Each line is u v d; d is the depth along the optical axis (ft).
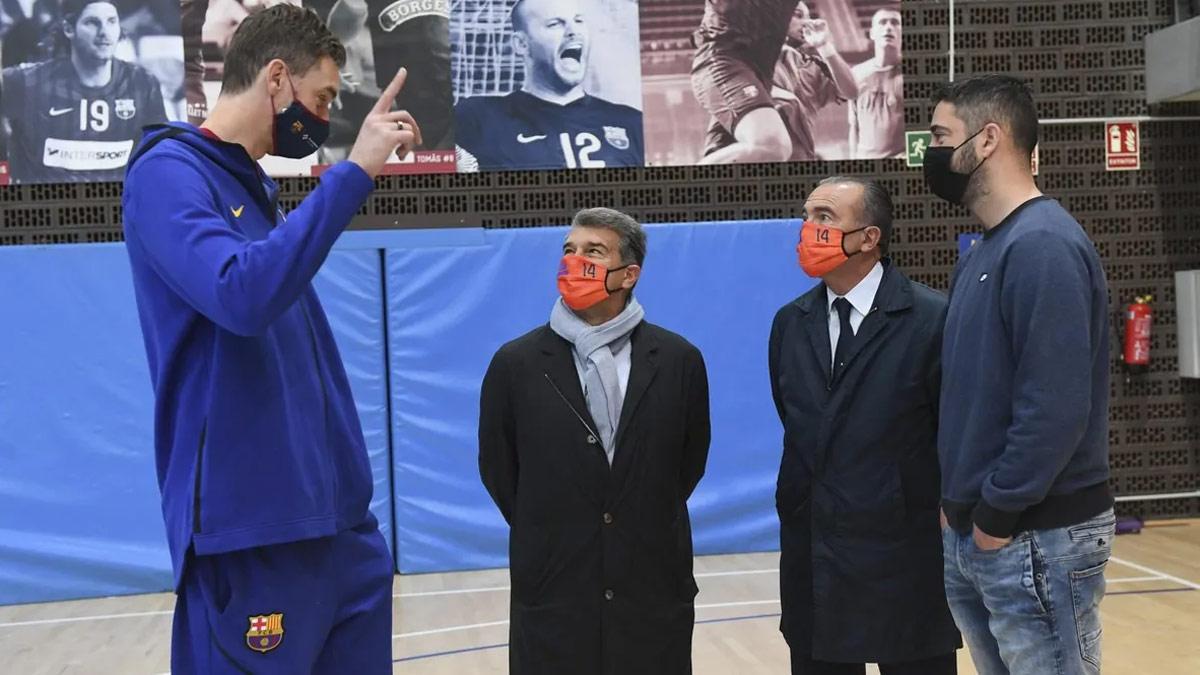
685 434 9.23
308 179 19.66
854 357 8.66
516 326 19.17
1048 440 6.86
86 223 19.07
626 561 8.51
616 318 8.91
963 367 7.59
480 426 9.12
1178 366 21.30
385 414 18.85
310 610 6.12
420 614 16.21
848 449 8.58
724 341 19.62
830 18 20.48
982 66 20.95
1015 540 7.23
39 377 17.87
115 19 19.02
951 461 7.66
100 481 18.01
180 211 5.50
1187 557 18.30
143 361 18.20
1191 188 21.31
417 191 19.79
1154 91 20.79
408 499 18.85
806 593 8.83
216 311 5.32
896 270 8.96
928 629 8.48
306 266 5.35
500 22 19.86
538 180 20.11
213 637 5.85
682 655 8.73
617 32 20.11
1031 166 7.84
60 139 18.95
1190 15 20.95
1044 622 7.19
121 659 14.53
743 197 20.48
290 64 6.07
